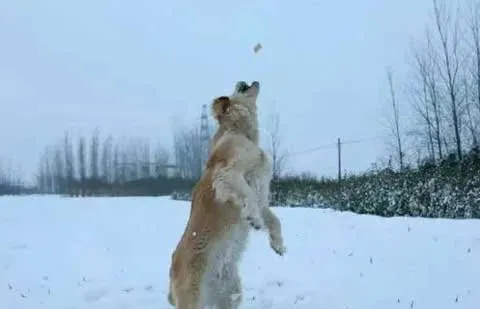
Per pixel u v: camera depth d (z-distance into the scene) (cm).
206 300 211
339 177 805
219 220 203
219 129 227
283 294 262
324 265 305
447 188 540
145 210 686
